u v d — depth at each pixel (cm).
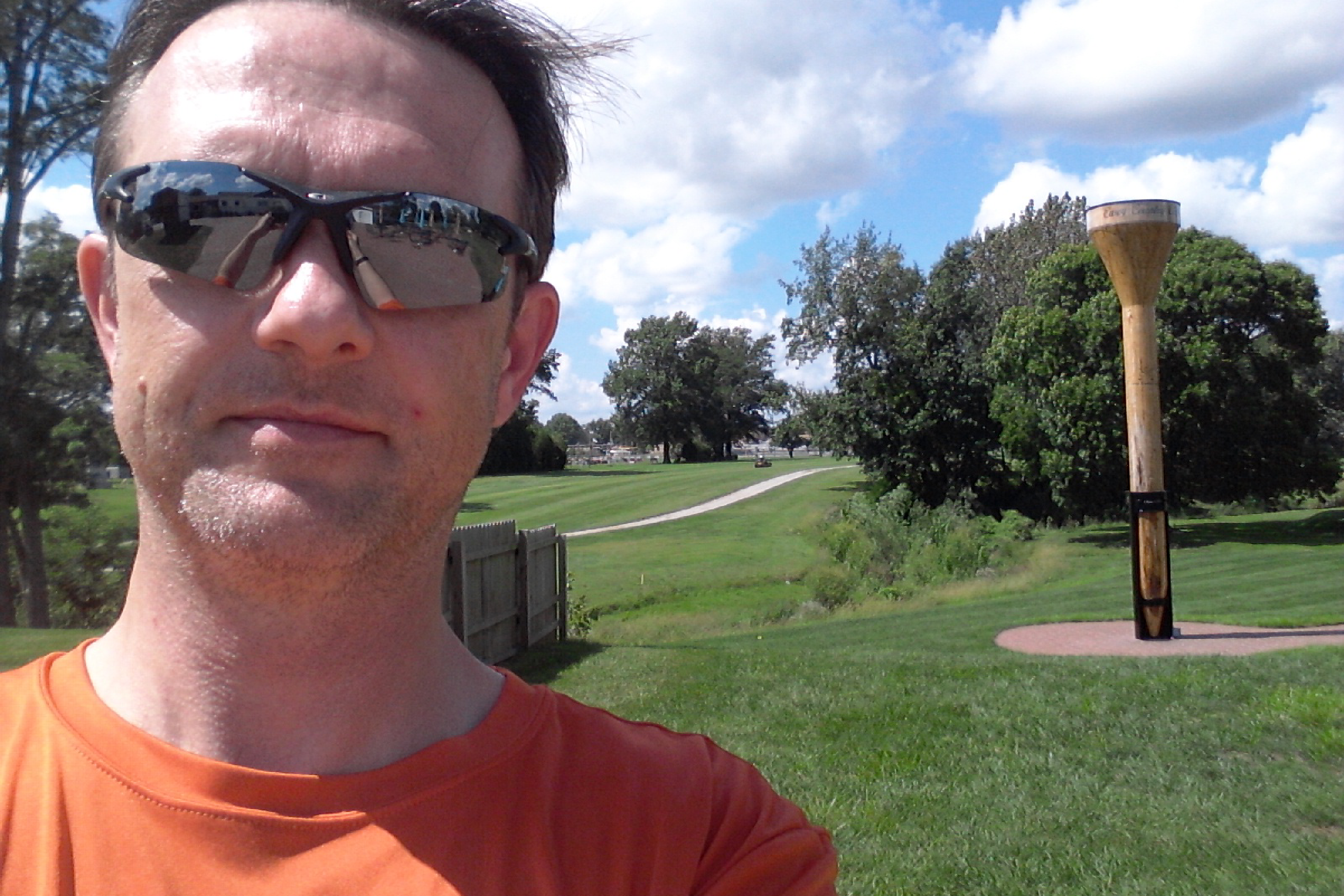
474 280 121
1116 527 2862
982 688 707
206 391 106
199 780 108
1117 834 451
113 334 127
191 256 107
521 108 140
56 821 106
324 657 116
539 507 5094
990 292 3838
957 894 399
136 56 128
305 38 118
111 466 1282
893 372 3941
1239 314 2438
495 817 116
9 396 1164
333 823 109
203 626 115
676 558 3172
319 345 104
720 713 662
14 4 1024
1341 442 4081
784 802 142
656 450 12106
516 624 983
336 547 106
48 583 1322
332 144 114
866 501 2269
